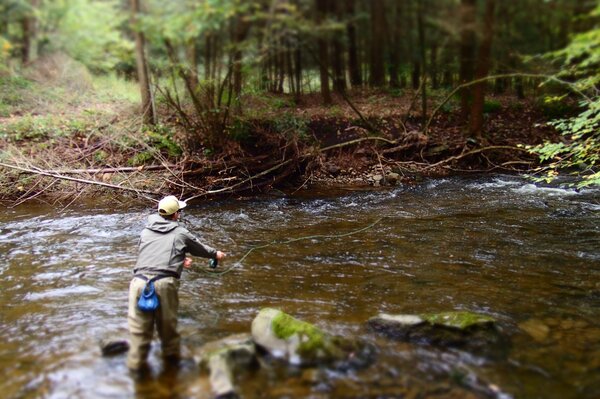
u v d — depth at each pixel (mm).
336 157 11523
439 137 12484
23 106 12258
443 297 4242
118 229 6805
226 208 8258
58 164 9195
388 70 17109
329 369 2984
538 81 13344
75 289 4543
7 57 15484
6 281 4750
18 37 17672
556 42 11180
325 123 12984
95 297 4348
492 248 5676
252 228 6926
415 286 4543
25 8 16047
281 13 12203
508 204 7996
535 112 13812
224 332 3604
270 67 14516
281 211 8016
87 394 2734
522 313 3854
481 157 11500
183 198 8812
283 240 6277
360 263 5281
